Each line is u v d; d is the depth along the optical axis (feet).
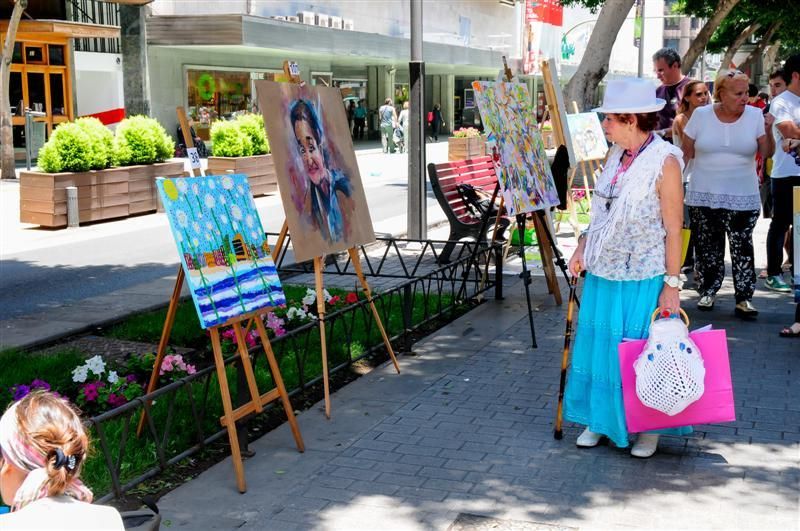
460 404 18.90
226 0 98.58
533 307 27.76
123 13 89.15
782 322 25.12
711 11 94.48
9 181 66.44
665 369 14.71
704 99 27.02
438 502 14.20
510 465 15.64
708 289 26.45
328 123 20.86
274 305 16.60
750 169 24.99
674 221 15.14
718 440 16.65
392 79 141.28
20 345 23.21
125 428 14.47
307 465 15.78
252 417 16.47
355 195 21.34
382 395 19.56
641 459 15.81
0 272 35.06
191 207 15.16
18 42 80.53
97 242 42.09
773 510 13.76
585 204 44.34
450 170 35.81
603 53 52.11
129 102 90.43
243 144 59.77
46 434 7.08
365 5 123.75
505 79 26.32
